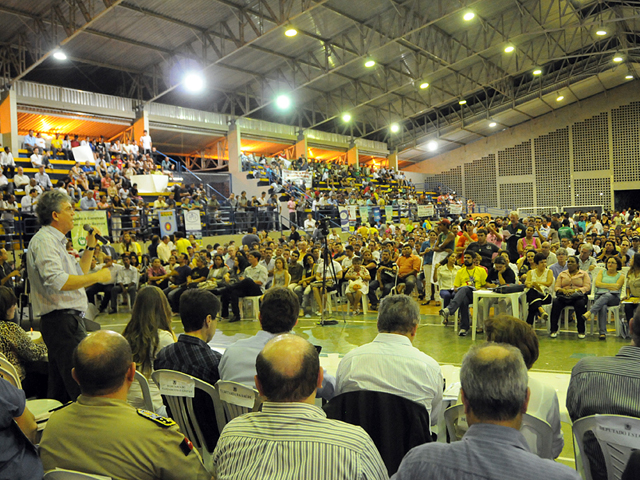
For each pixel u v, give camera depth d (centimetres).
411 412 217
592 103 2716
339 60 1738
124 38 1500
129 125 1855
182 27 1486
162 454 167
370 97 2342
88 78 1769
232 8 1398
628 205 2697
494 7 1684
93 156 1645
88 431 168
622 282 605
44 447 172
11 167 1405
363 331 709
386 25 1677
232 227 1602
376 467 149
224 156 2238
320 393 259
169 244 1177
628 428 180
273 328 258
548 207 2858
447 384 297
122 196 1462
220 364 258
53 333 290
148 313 289
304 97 2269
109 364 172
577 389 207
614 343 586
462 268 702
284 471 144
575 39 2069
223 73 1866
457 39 1888
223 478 150
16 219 1176
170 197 1451
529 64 2195
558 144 2828
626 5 1753
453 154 3169
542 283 645
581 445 197
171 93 1970
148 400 268
